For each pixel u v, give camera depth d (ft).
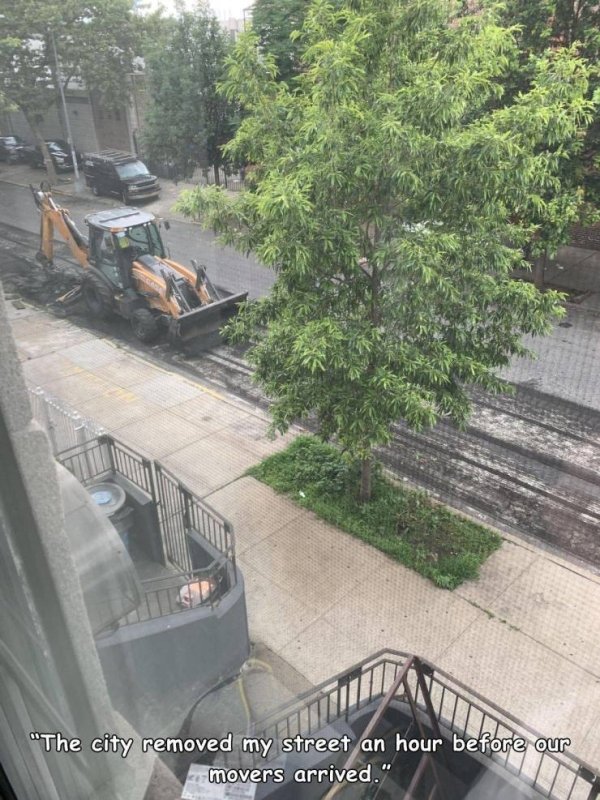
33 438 3.60
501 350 10.48
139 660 6.52
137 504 7.87
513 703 9.70
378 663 9.43
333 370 10.39
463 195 8.75
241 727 7.77
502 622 10.87
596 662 9.98
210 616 7.82
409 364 9.92
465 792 8.44
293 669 9.76
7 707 5.10
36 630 4.30
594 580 11.31
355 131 8.31
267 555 11.59
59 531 3.96
